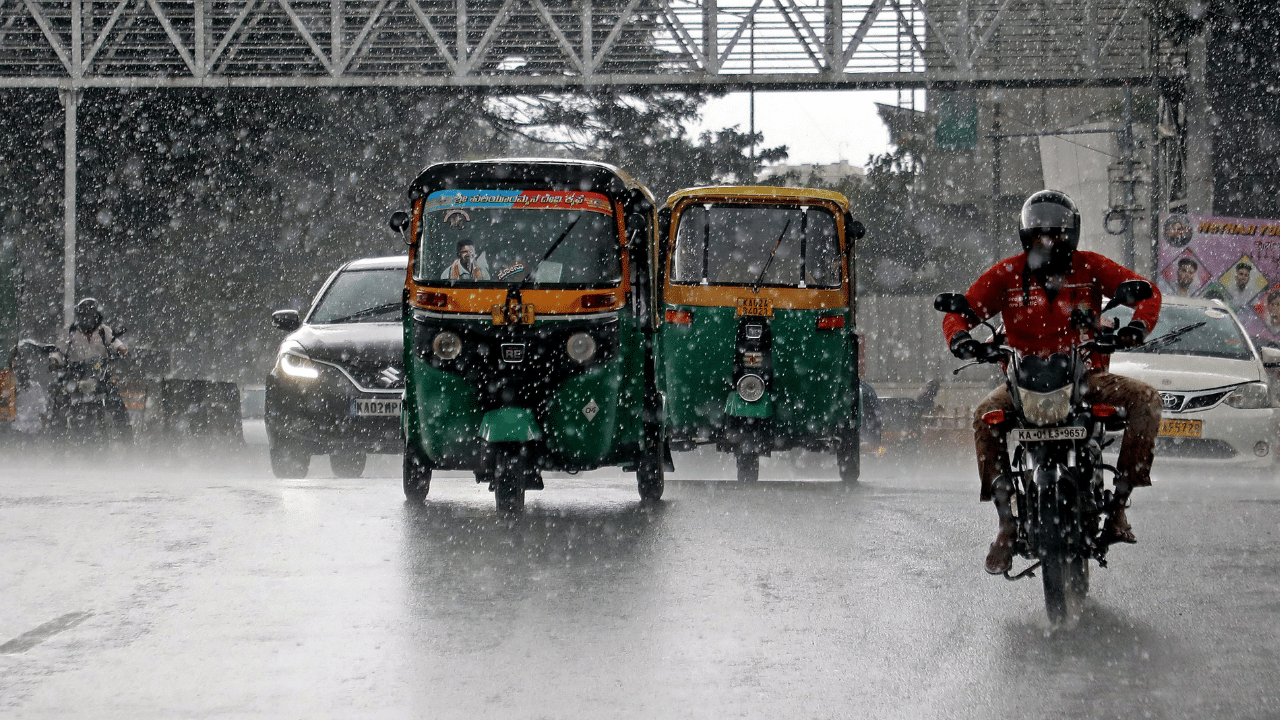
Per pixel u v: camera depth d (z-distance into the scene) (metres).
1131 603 9.42
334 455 22.81
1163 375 21.67
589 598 9.52
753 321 19.92
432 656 7.86
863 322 74.06
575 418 14.16
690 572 10.58
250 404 36.38
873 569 10.73
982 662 7.74
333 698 7.00
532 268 14.31
